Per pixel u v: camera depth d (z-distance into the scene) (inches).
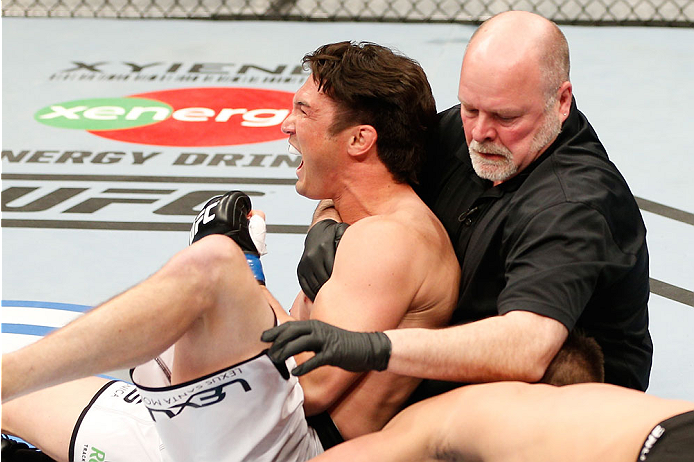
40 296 229.9
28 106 370.6
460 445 119.3
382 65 142.6
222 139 335.9
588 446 109.0
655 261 239.0
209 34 466.9
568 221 128.3
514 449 113.7
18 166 313.0
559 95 134.3
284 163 315.0
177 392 123.8
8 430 152.5
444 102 361.4
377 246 131.7
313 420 139.4
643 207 272.7
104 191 293.7
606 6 491.5
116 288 235.3
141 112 363.6
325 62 143.3
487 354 119.3
